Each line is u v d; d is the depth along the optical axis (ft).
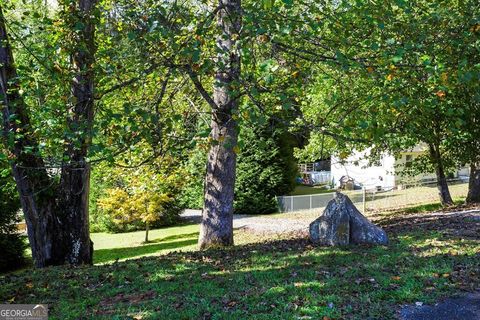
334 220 31.50
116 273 25.68
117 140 20.42
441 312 17.24
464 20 23.24
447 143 55.93
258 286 21.12
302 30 22.61
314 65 25.62
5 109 22.77
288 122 22.12
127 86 24.76
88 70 22.88
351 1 26.94
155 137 20.67
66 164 23.12
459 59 21.83
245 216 81.15
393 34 23.40
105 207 70.33
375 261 24.77
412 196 86.28
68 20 24.06
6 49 26.68
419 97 22.86
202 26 22.20
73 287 23.12
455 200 72.84
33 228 30.32
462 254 25.48
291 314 17.07
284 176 85.25
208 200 38.24
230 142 20.26
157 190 64.44
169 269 26.20
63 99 22.97
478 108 48.55
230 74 20.58
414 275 21.52
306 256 27.32
